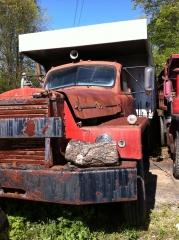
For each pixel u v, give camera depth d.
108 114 3.99
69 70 5.25
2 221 2.40
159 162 6.41
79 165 2.80
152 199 4.21
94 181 2.73
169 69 7.12
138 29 5.49
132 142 3.01
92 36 5.78
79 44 5.87
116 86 4.92
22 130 2.92
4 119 2.97
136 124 3.31
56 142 2.99
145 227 3.34
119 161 2.99
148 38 5.84
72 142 3.01
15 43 18.67
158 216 3.61
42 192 2.80
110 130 3.08
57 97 3.00
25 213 3.42
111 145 2.87
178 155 4.99
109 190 2.74
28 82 5.04
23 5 18.73
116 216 3.61
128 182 2.76
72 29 5.91
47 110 2.90
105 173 2.74
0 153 3.14
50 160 2.90
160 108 7.88
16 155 3.08
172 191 4.57
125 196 2.75
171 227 3.33
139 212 3.19
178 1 19.14
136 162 3.03
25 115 2.97
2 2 18.38
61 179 2.75
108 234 3.18
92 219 3.50
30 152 3.02
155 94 7.82
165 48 18.17
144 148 5.71
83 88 4.81
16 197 2.90
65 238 3.01
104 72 5.08
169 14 18.42
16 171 2.87
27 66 18.61
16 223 3.20
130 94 5.60
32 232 3.14
